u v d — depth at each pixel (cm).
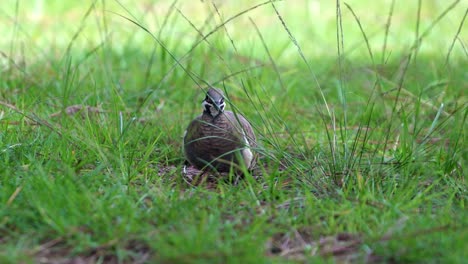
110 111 1291
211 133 1072
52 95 1412
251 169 1128
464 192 1009
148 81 1560
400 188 984
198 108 1446
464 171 1030
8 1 2445
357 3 2617
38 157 1076
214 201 933
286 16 2425
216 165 1091
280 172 1059
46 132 1173
